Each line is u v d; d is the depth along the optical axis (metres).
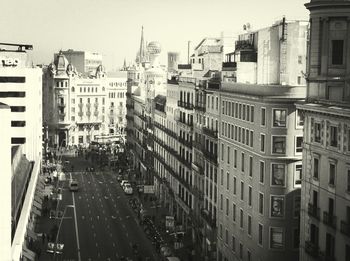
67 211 129.12
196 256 96.12
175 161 126.38
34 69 161.00
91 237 107.81
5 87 156.62
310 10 61.59
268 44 89.81
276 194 72.44
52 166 190.25
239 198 82.12
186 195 114.44
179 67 144.25
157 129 151.88
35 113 160.88
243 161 80.69
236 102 82.94
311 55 62.00
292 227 72.50
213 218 94.56
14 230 82.62
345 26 59.50
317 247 59.00
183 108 117.81
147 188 139.38
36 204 122.19
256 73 90.75
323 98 60.72
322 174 58.50
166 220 107.62
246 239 79.38
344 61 59.81
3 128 69.31
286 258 72.69
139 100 189.88
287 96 71.50
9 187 70.06
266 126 72.38
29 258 87.25
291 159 71.62
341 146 54.69
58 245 95.00
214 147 94.25
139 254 96.56
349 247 53.34
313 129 60.09
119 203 138.88
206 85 99.88
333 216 56.09
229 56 104.00
